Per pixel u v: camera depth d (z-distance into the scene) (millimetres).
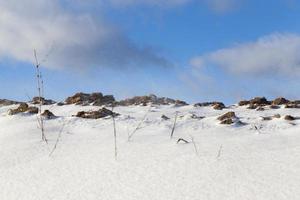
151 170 8383
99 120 14023
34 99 22281
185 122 13789
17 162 9367
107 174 8281
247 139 11203
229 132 12398
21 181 8133
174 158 9102
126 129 12664
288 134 11914
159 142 10781
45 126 13070
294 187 7242
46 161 9328
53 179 8172
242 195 6996
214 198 6934
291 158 8898
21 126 13094
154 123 13602
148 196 7125
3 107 20031
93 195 7277
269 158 8953
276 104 21203
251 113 18000
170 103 22109
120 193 7309
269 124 13742
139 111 18750
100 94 22188
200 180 7750
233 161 8766
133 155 9438
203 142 10750
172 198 7000
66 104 21031
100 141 11055
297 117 15625
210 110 19469
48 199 7203
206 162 8734
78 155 9664
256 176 7848
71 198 7195
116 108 19688
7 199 7281
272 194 6988
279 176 7801
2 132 12625
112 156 9430
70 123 13508
